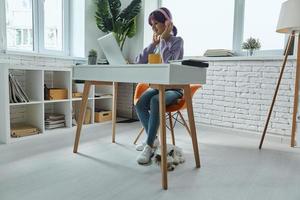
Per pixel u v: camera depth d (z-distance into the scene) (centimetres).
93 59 335
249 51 308
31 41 314
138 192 146
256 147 249
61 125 302
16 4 296
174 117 326
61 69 287
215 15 340
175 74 145
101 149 228
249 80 293
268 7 301
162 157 152
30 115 286
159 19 224
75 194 142
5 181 156
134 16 365
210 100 324
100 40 200
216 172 179
